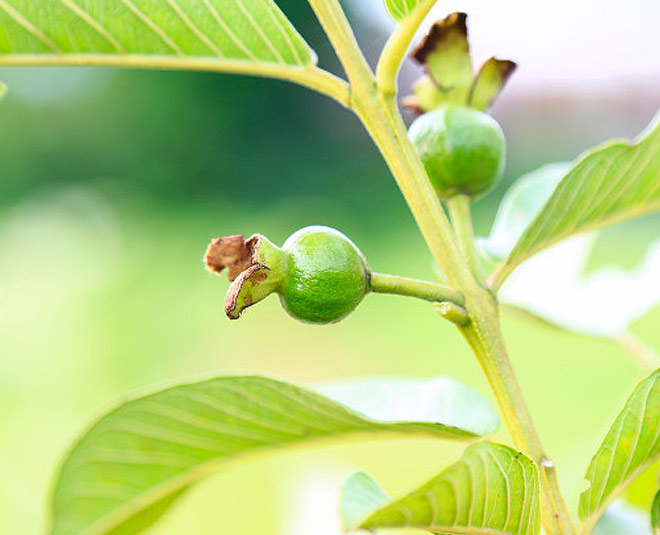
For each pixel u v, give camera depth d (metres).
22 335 1.55
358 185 3.68
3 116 3.60
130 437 0.32
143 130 3.77
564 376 1.11
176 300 2.03
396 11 0.32
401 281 0.32
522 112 3.35
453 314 0.32
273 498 0.77
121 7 0.32
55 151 3.71
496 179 0.34
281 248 0.32
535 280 0.40
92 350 1.55
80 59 0.33
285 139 3.89
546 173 0.39
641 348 0.39
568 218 0.33
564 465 0.44
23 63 0.33
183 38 0.33
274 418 0.32
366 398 0.35
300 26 3.48
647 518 0.36
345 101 0.32
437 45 0.34
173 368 1.59
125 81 3.70
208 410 0.32
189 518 0.76
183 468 0.33
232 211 3.71
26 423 1.16
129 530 0.33
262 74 0.33
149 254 2.53
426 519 0.29
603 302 0.40
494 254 0.37
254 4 0.32
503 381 0.32
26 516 0.88
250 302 0.32
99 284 1.97
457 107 0.34
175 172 3.85
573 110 3.31
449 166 0.34
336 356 1.65
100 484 0.32
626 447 0.31
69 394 1.38
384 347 1.61
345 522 0.30
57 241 2.23
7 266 1.99
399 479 0.79
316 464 0.82
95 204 3.06
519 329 1.37
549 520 0.32
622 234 1.90
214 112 3.81
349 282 0.32
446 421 0.34
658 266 0.39
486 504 0.30
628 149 0.32
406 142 0.32
